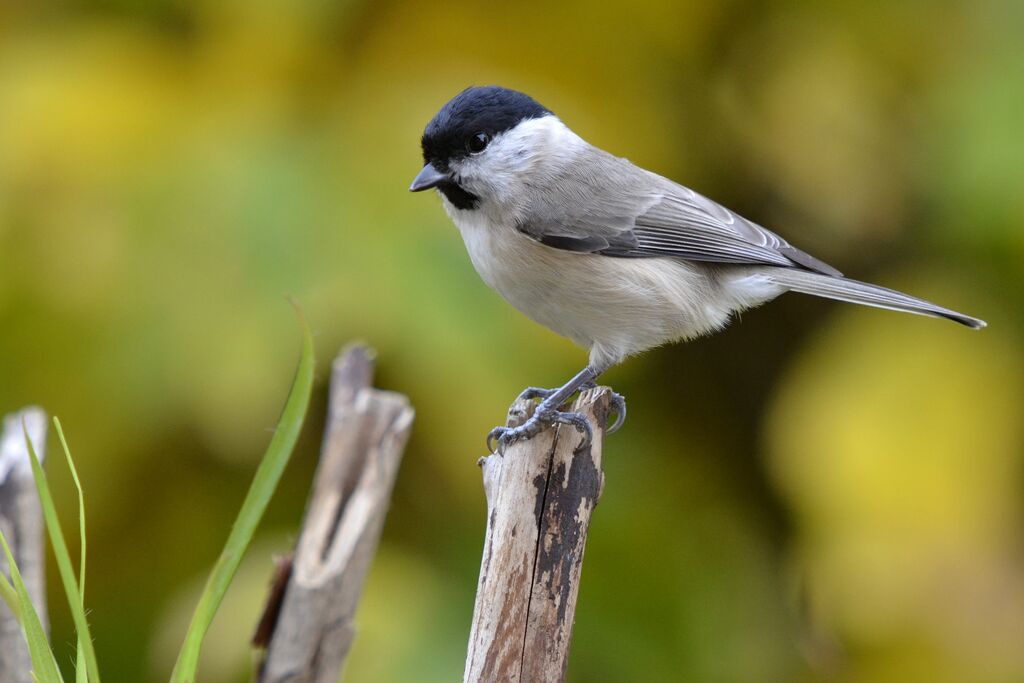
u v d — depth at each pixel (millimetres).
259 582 6141
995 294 6676
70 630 6477
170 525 6402
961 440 6289
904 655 6375
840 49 7016
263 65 6402
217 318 5801
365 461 4934
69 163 6016
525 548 4121
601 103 6742
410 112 6188
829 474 6359
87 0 6535
